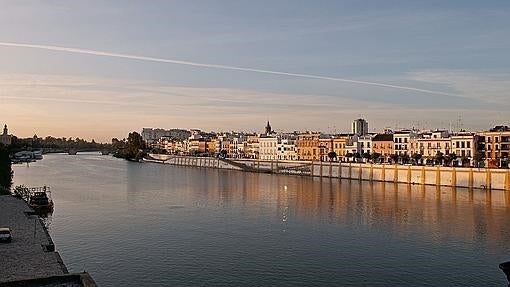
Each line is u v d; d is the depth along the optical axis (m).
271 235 104.75
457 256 87.56
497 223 118.56
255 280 73.94
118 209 140.88
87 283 38.28
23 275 66.00
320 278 75.06
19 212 118.94
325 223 118.94
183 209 142.38
